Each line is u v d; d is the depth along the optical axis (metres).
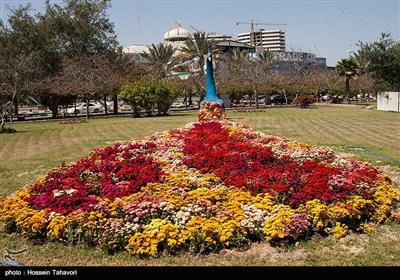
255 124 25.44
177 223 6.56
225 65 53.84
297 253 6.16
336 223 6.85
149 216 6.84
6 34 41.25
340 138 17.98
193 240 6.20
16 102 41.41
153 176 8.52
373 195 7.81
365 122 25.30
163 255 6.15
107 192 8.06
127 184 8.35
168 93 37.56
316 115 32.62
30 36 41.41
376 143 16.22
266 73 51.84
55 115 43.09
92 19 45.50
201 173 9.31
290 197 7.59
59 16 43.50
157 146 11.98
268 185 7.92
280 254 6.14
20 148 18.31
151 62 52.56
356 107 45.19
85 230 6.59
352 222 7.00
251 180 8.26
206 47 50.16
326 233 6.75
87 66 41.25
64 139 21.12
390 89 38.78
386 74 38.81
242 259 6.00
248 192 7.79
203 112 17.48
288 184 7.89
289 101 61.97
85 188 8.17
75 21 44.12
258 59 59.31
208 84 17.89
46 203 7.37
